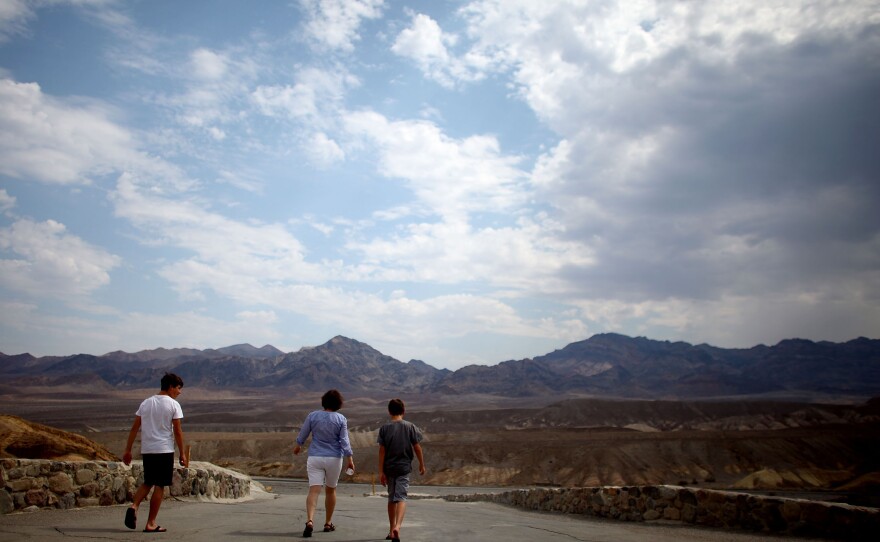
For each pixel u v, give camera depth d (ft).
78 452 68.74
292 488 265.95
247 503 62.95
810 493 295.69
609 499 53.98
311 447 36.01
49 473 42.88
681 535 41.32
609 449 386.11
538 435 525.34
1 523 36.37
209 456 448.24
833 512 40.06
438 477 374.84
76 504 44.24
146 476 34.71
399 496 33.30
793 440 404.98
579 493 58.44
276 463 387.14
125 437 445.37
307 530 34.35
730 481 354.33
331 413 36.58
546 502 65.92
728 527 44.65
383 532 38.01
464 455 411.34
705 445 396.16
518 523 47.03
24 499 41.24
